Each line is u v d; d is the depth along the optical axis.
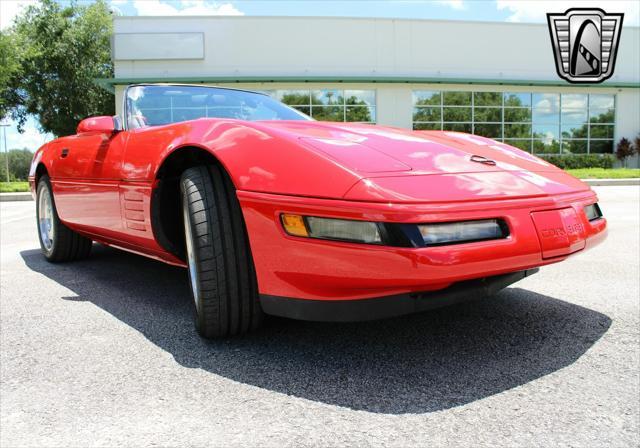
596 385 1.54
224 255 1.82
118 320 2.24
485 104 18.66
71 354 1.85
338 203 1.48
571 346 1.85
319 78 17.20
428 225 1.43
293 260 1.58
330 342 1.93
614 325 2.07
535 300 2.45
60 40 24.22
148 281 3.02
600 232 1.89
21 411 1.43
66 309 2.43
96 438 1.28
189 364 1.74
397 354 1.81
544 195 1.68
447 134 2.42
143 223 2.23
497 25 18.53
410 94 18.16
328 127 2.05
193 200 1.84
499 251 1.50
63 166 3.09
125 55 17.09
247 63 17.53
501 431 1.29
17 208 8.71
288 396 1.50
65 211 3.17
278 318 2.21
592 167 19.03
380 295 1.50
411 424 1.33
